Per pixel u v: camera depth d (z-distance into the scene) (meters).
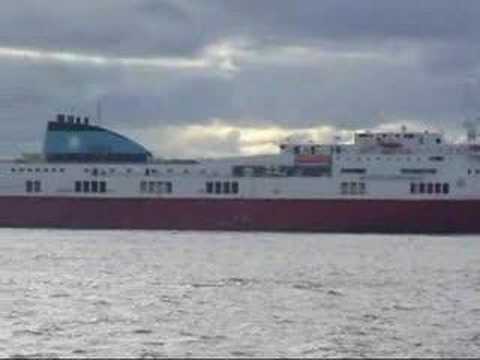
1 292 128.75
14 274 156.12
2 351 83.25
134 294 127.69
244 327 97.94
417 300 123.06
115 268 168.12
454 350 85.88
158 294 127.94
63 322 100.69
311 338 91.25
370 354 83.50
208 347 85.88
